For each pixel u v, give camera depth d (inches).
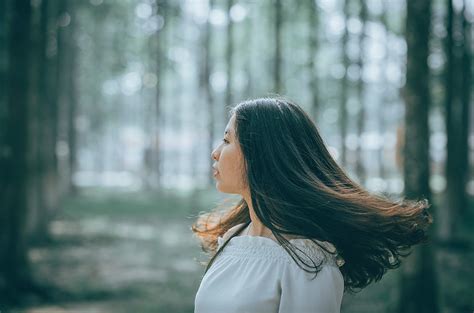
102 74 1267.2
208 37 1080.2
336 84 1119.0
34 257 521.7
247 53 1220.5
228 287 68.1
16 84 387.2
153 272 464.4
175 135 1800.0
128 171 2057.1
